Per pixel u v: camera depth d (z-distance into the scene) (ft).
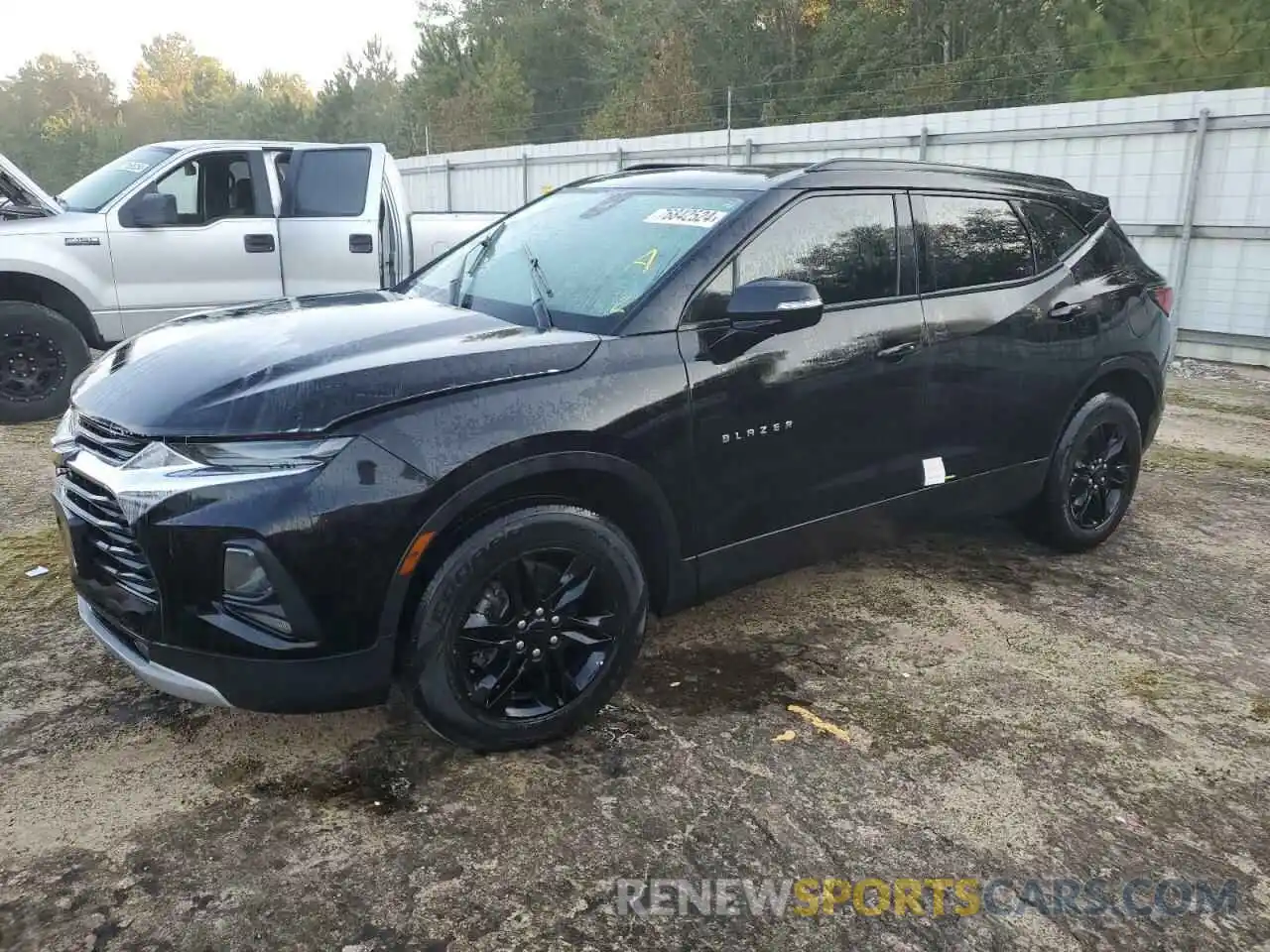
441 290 12.74
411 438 8.70
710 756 10.04
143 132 281.13
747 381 10.70
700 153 46.34
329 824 8.85
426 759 9.86
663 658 12.08
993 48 78.54
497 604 9.53
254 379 9.02
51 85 299.99
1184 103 32.42
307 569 8.36
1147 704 11.34
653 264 10.92
